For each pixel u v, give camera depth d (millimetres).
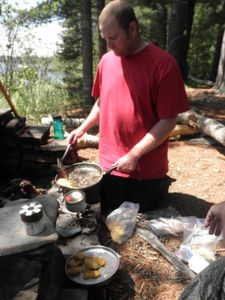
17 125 3668
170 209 3301
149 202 3248
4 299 1722
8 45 7109
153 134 2828
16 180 3320
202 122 5172
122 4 2646
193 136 5414
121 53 2801
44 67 8117
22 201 2193
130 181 3137
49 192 3248
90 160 4426
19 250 1748
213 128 4949
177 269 2596
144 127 2973
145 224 3021
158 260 2686
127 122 2971
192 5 13398
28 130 3789
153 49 2807
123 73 2900
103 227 3014
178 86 2801
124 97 2930
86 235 2732
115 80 2947
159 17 15812
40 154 3688
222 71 9336
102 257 2496
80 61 13570
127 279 2521
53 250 2207
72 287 2291
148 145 2818
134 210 3016
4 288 1778
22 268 1875
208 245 2746
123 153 3098
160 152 3076
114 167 2906
